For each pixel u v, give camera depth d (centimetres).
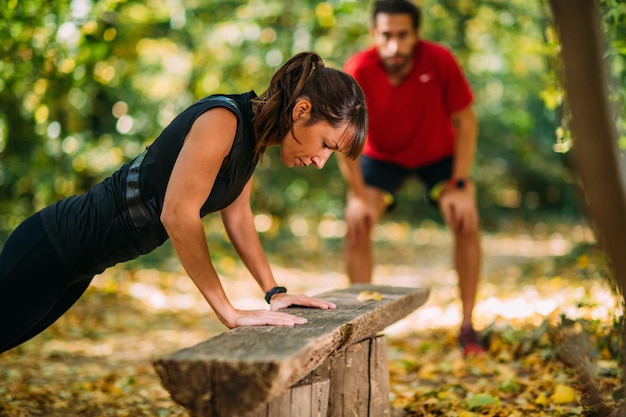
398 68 506
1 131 750
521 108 1441
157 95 973
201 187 268
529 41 1017
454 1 964
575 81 228
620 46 423
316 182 1367
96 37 705
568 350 390
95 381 469
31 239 292
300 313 309
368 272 543
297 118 271
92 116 920
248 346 235
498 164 1600
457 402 400
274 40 938
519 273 901
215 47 968
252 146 281
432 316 680
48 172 827
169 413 399
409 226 1493
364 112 278
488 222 1566
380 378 345
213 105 270
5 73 660
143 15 846
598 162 231
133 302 759
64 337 606
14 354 546
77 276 295
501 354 494
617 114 379
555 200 1698
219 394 219
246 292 848
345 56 1034
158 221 285
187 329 657
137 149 919
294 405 258
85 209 289
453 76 510
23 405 416
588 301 466
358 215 531
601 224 237
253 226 334
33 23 654
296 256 1122
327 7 843
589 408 359
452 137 540
